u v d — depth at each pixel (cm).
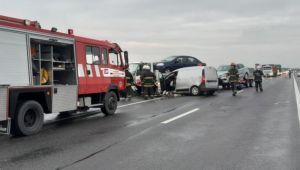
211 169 597
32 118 976
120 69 1450
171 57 3078
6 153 731
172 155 692
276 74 7662
